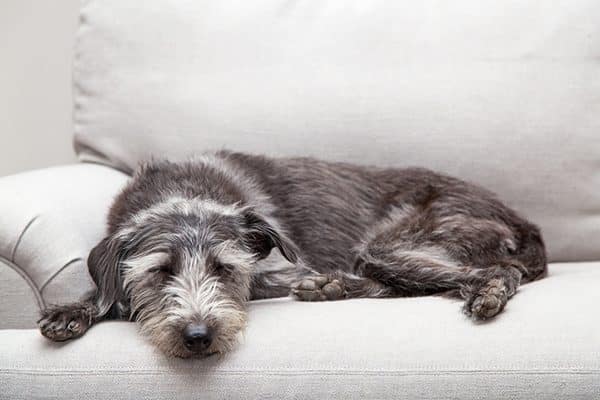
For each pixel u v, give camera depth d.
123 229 3.60
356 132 4.49
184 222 3.57
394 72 4.51
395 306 3.39
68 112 5.79
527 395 2.98
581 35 4.45
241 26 4.67
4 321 3.73
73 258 3.72
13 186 3.98
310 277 3.77
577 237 4.43
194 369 3.14
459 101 4.45
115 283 3.48
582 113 4.40
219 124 4.57
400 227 4.10
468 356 3.04
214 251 3.51
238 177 4.07
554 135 4.40
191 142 4.59
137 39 4.74
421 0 4.62
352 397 3.03
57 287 3.68
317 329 3.21
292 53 4.60
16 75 5.79
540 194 4.43
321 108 4.52
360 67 4.54
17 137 5.83
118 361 3.18
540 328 3.11
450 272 3.76
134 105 4.68
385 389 3.02
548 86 4.42
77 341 3.28
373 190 4.26
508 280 3.50
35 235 3.72
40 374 3.18
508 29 4.49
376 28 4.57
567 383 2.97
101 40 4.79
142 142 4.66
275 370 3.09
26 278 3.72
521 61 4.45
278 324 3.28
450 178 4.23
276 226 3.74
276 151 4.53
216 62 4.64
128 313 3.58
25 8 5.75
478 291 3.33
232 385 3.09
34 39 5.77
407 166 4.46
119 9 4.80
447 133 4.44
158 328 3.23
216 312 3.25
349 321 3.25
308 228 4.14
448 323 3.20
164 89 4.66
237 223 3.66
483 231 3.96
